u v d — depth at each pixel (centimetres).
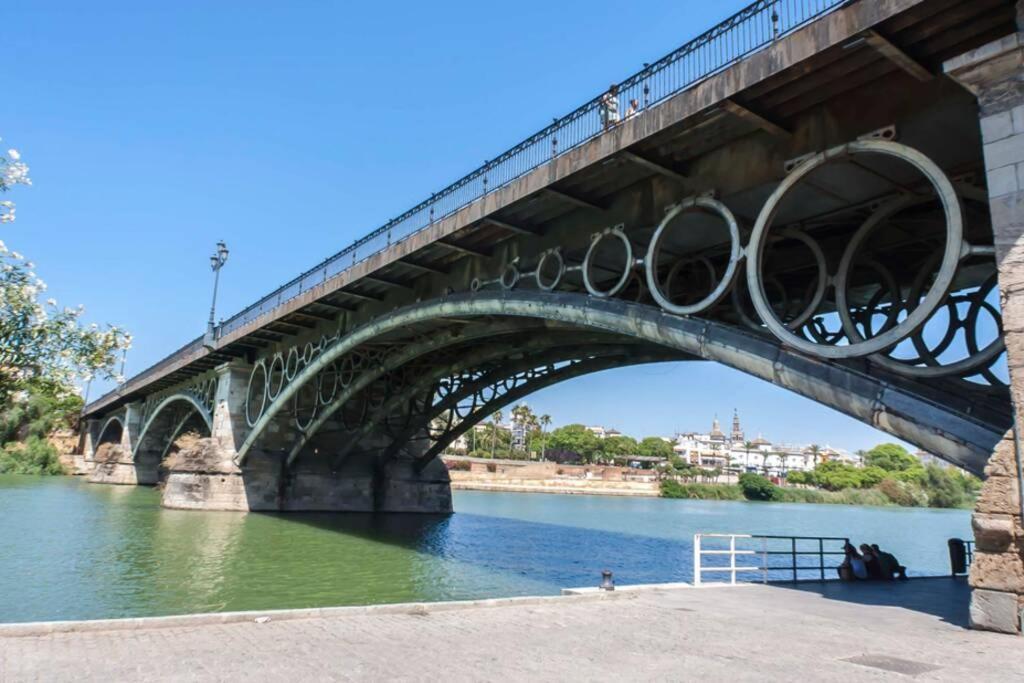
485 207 1767
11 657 593
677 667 624
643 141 1315
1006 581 780
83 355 1365
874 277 1600
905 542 4375
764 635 782
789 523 6144
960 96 983
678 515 6506
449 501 4369
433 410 3550
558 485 10925
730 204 1345
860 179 1190
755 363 1171
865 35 956
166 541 2550
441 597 1680
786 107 1176
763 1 1141
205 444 3834
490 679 571
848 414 1039
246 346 3756
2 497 4403
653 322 1380
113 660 592
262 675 560
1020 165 812
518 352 2708
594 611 920
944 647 717
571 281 1889
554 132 1605
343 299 2728
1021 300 783
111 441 8625
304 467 3888
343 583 1856
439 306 2109
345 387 3122
